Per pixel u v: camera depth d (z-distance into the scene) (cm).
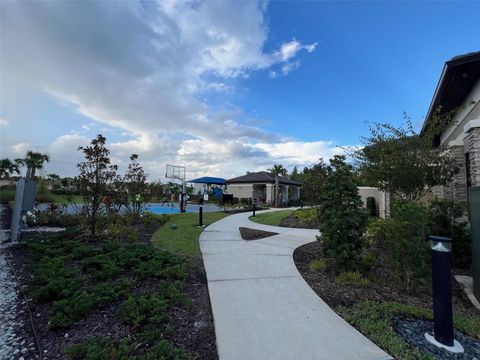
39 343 254
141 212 1127
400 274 402
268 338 262
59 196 1928
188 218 1294
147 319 284
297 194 3562
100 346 234
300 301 349
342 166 490
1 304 338
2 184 3072
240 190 3058
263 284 409
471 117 677
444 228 562
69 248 556
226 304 338
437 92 696
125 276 416
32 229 884
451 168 650
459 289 439
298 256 589
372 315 310
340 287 405
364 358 232
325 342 257
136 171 1080
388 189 716
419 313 316
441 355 242
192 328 284
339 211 461
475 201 399
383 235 573
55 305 301
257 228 988
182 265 449
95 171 702
